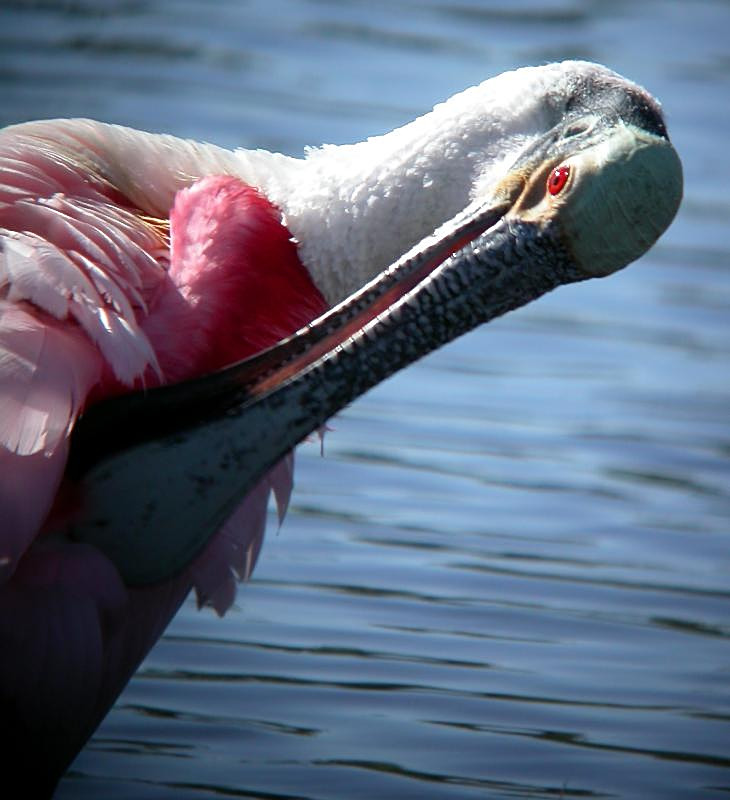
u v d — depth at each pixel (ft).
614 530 43.91
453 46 89.25
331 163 29.60
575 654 38.27
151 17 91.40
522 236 27.30
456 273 27.30
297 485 45.70
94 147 29.17
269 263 28.76
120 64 82.07
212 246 28.25
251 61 84.33
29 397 24.73
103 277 26.22
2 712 26.37
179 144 29.96
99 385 26.25
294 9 94.73
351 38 89.45
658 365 54.44
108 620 26.63
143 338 26.18
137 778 32.73
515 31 93.20
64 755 27.32
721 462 47.85
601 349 55.62
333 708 35.78
